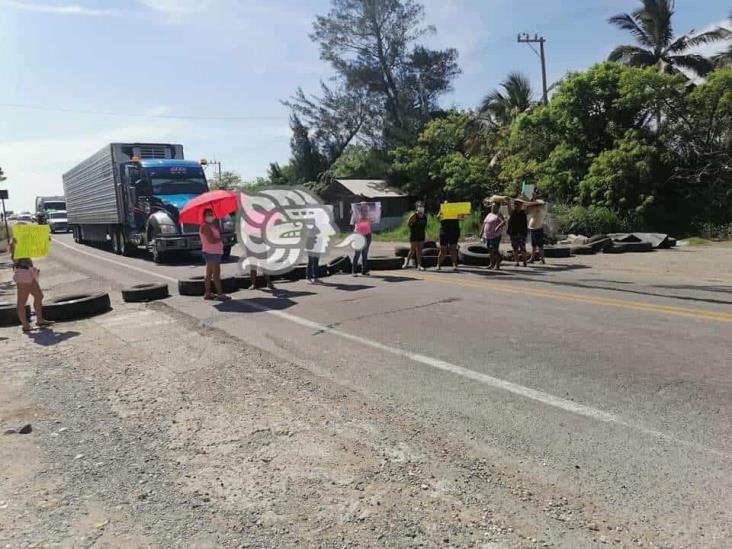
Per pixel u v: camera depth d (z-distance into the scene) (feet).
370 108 164.35
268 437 14.11
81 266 62.75
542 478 11.50
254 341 23.80
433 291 34.99
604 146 94.02
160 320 29.12
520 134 101.24
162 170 64.90
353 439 13.78
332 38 160.35
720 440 12.84
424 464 12.34
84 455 13.58
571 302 29.81
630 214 84.12
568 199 91.81
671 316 25.64
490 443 13.21
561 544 9.30
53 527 10.48
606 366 18.51
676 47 113.29
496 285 36.68
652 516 10.00
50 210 166.71
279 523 10.31
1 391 18.71
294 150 177.37
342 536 9.80
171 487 11.84
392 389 17.21
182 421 15.43
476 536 9.64
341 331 24.95
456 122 127.24
